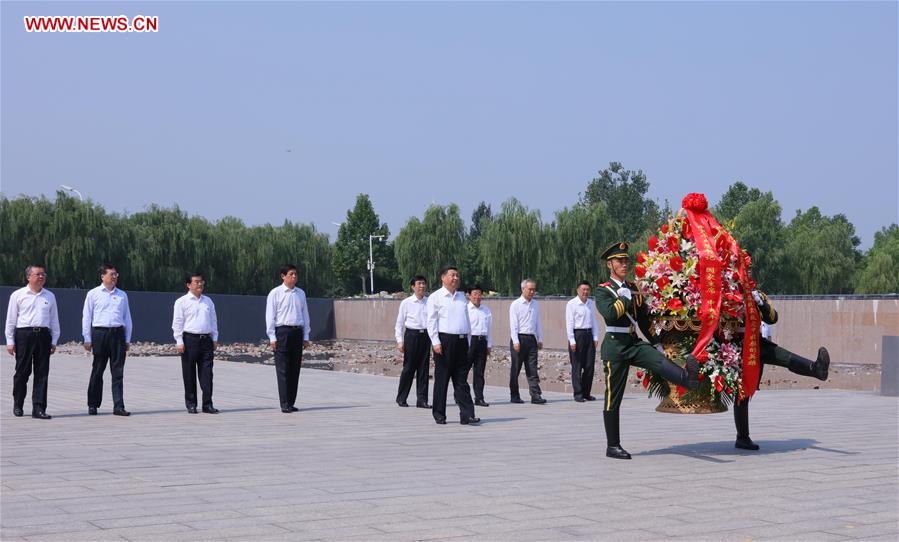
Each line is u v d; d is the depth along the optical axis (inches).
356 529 215.8
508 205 2042.3
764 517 231.9
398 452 339.3
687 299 328.2
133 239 1812.3
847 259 2153.1
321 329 1718.8
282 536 208.7
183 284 1867.6
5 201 1652.3
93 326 466.0
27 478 279.9
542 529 217.3
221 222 2060.8
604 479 283.4
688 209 340.5
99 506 239.5
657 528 219.5
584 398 565.0
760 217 2140.7
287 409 487.2
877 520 229.1
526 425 432.1
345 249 3472.0
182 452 337.1
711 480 282.7
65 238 1674.5
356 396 588.4
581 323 564.1
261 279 2079.2
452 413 489.7
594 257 2016.5
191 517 227.0
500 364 1039.0
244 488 265.0
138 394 585.0
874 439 380.2
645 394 612.7
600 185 3919.8
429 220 2335.1
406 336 518.9
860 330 1010.1
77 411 485.4
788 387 759.7
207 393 480.4
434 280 2343.8
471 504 244.2
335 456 328.2
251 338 1567.4
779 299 1080.2
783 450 348.2
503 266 2033.7
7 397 553.0
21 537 206.7
